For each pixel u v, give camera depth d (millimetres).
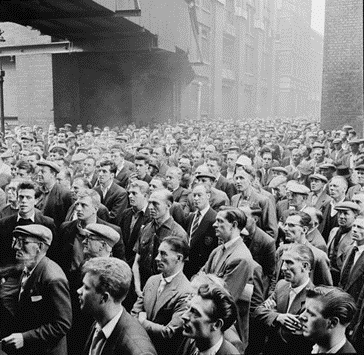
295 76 59219
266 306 3670
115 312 2688
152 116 27797
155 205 4801
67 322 3387
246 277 3912
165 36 18672
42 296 3414
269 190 8016
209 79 37688
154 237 4859
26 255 3482
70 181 7258
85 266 2709
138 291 4793
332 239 5234
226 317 2406
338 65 20828
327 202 6344
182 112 32625
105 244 3975
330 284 4176
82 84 22266
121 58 23688
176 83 30594
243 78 45406
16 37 22469
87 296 2643
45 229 3545
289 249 3531
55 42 21578
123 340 2592
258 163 9844
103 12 13805
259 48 50000
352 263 4355
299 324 3283
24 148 10969
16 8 13156
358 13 20281
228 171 8938
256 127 24766
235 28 43531
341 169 8039
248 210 4848
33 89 22484
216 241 5176
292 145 12766
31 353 3332
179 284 3510
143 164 7695
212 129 22828
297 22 58281
